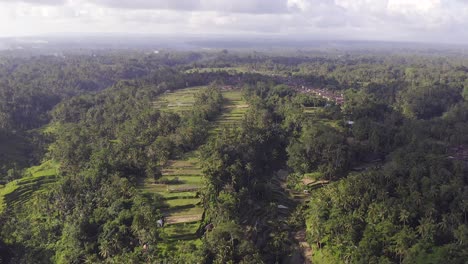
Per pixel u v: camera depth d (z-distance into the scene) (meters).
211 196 119.81
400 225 109.06
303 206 134.25
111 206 115.19
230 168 134.12
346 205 119.31
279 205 140.00
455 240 104.75
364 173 137.12
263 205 135.12
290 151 163.12
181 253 100.25
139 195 123.12
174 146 164.88
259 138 166.25
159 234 107.00
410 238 100.56
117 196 121.19
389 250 101.44
